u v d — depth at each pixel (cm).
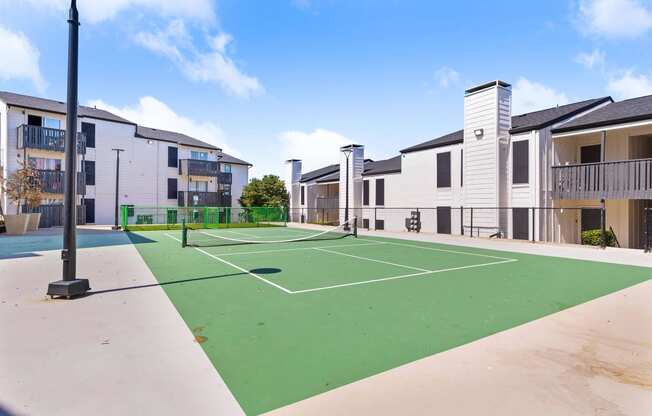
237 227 2931
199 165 3728
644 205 1762
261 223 3353
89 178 3102
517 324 520
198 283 789
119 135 3294
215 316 551
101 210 3169
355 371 367
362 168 3108
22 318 528
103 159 3189
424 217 2458
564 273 921
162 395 316
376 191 2922
